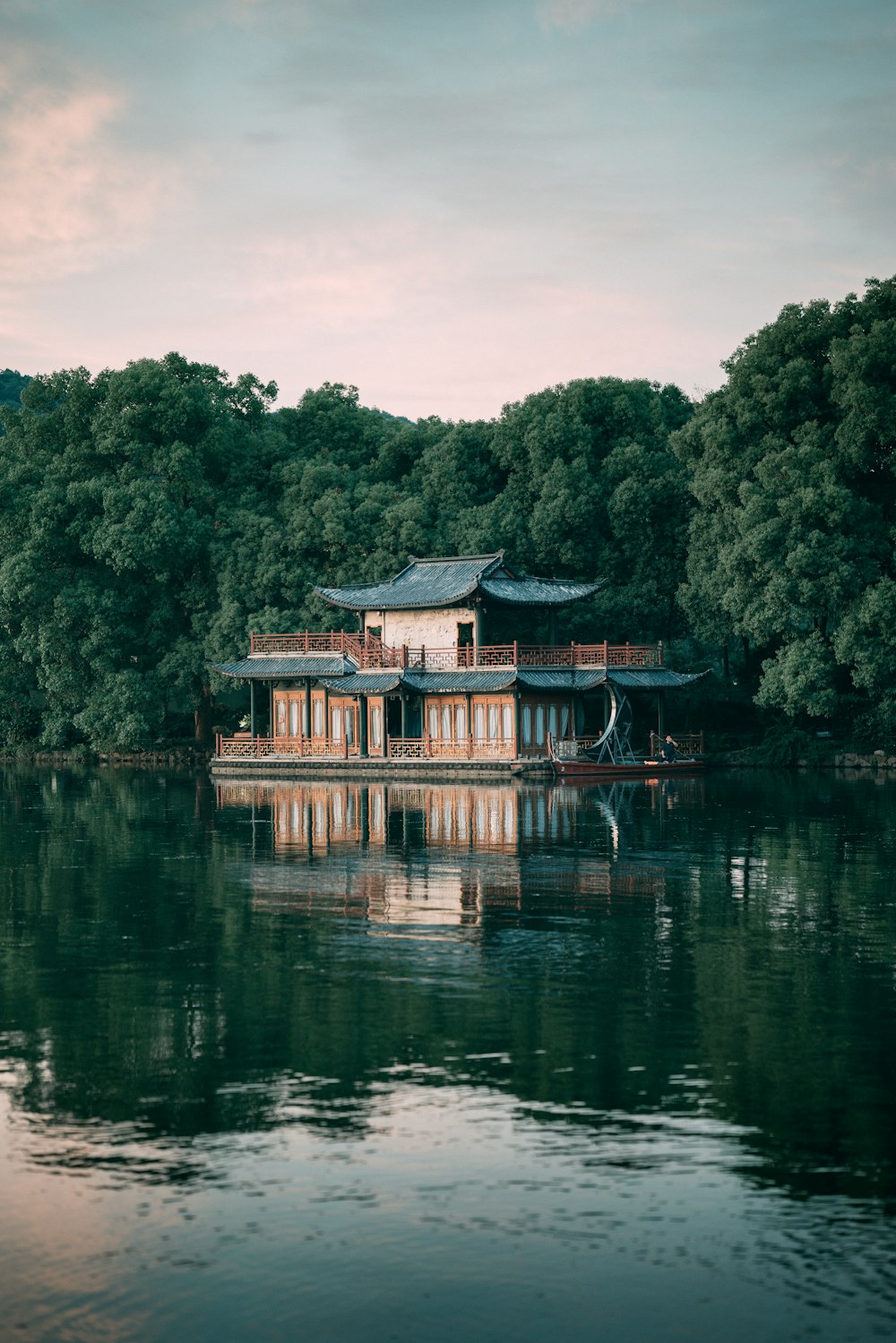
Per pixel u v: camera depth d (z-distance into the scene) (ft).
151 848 161.27
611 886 127.13
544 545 341.82
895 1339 45.09
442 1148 59.82
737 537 304.30
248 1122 63.00
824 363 307.58
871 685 288.10
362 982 88.84
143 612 378.12
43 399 394.11
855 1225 52.42
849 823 180.55
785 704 292.81
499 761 284.61
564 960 94.79
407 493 366.63
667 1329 45.75
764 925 107.04
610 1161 58.29
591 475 350.23
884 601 278.05
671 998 84.07
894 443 288.92
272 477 382.22
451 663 308.19
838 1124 62.13
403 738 310.86
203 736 376.89
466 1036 76.28
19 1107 65.16
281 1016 80.53
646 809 204.54
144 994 85.92
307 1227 52.54
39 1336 45.57
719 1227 52.39
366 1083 68.18
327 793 252.21
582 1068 70.33
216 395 404.16
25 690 409.69
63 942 102.78
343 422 412.16
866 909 113.91
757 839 162.50
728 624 320.70
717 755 311.68
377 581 342.64
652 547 342.85
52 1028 78.54
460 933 104.99
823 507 283.38
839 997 83.97
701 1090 66.80
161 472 374.84
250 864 145.38
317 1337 45.44
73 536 368.48
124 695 353.10
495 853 151.84
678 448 326.44
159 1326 46.09
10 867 144.05
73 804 230.48
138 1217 53.57
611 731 293.64
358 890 126.41
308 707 332.60
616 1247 50.88
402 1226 52.60
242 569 355.77
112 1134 61.67
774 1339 45.16
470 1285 48.42
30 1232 52.44
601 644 310.45
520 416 357.61
